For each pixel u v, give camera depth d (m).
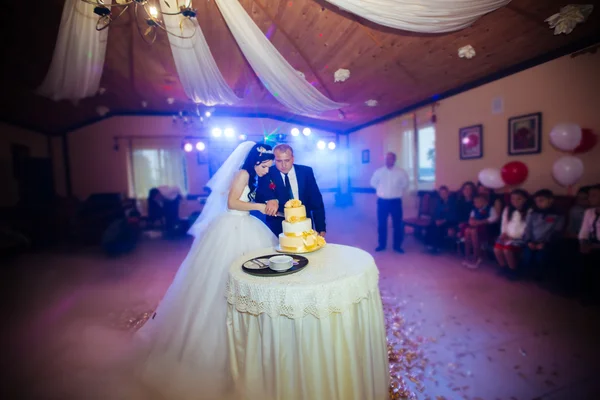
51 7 3.29
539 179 4.61
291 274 1.62
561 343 2.47
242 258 1.96
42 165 8.27
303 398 1.49
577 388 1.97
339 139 9.82
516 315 2.97
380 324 1.78
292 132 8.69
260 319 1.54
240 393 1.62
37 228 6.61
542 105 4.50
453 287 3.72
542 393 1.95
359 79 5.10
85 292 3.76
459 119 5.85
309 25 3.59
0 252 5.56
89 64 4.09
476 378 2.11
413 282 3.94
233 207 2.28
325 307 1.47
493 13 3.23
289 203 2.05
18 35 3.85
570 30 3.22
